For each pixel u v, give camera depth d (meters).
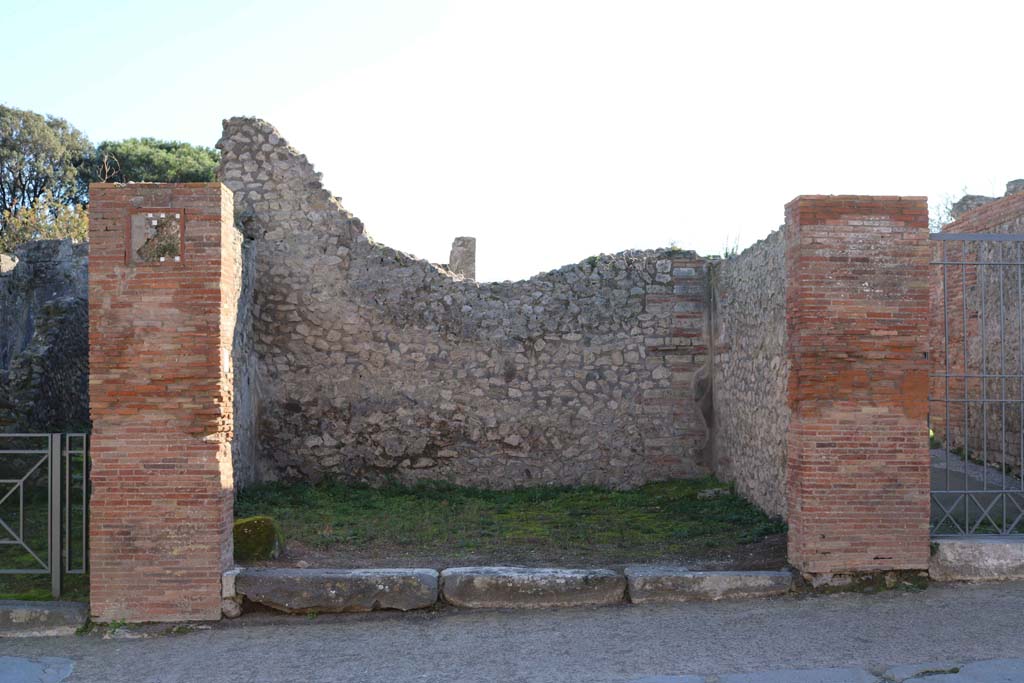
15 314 17.75
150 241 7.07
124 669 6.16
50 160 39.50
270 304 12.91
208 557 7.07
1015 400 7.60
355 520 10.38
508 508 11.46
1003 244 10.52
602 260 13.31
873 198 7.38
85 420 13.81
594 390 13.13
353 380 12.96
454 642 6.55
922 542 7.36
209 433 7.04
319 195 13.05
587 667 5.96
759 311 10.70
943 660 5.84
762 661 5.94
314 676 5.95
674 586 7.33
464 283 13.14
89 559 7.55
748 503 11.16
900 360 7.36
